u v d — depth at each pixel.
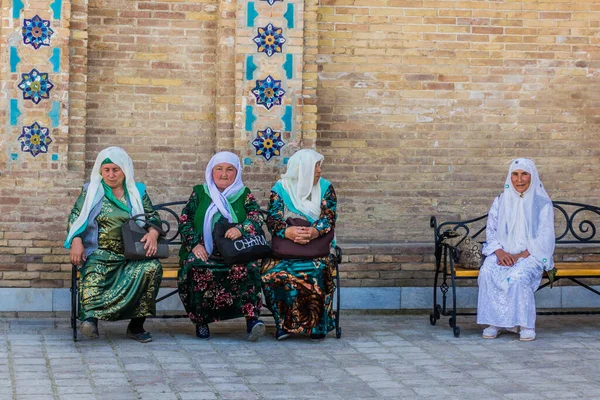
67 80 8.34
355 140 9.10
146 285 7.38
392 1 9.07
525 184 8.13
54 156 8.35
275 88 8.67
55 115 8.34
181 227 7.72
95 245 7.44
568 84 9.34
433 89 9.18
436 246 8.34
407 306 8.94
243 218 7.73
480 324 8.32
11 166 8.29
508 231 8.12
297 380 6.35
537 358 7.15
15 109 8.27
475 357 7.16
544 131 9.34
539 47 9.27
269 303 7.68
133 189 7.59
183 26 8.82
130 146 8.78
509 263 7.94
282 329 7.62
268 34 8.63
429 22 9.12
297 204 7.73
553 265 8.06
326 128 9.05
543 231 8.07
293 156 7.82
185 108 8.87
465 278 8.56
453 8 9.15
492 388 6.21
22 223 8.32
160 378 6.31
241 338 7.74
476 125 9.25
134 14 8.74
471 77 9.21
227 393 5.98
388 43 9.09
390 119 9.14
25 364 6.61
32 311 8.38
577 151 9.39
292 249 7.60
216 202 7.68
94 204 7.45
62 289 8.41
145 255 7.36
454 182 9.26
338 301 7.77
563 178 9.38
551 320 8.80
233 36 8.67
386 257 8.90
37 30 8.27
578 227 9.40
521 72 9.27
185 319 8.64
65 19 8.32
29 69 8.27
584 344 7.69
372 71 9.09
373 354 7.21
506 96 9.27
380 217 9.17
